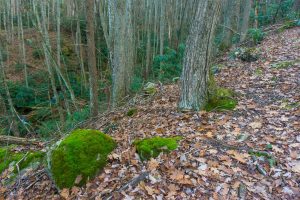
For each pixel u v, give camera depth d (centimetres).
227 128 450
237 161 361
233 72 791
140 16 1909
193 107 531
